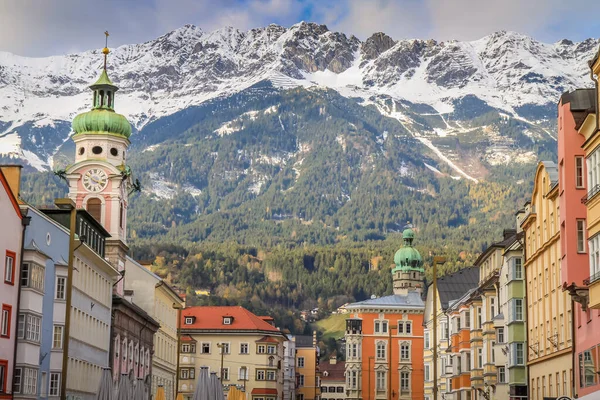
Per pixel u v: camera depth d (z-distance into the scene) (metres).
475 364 113.00
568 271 65.75
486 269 113.81
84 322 97.00
